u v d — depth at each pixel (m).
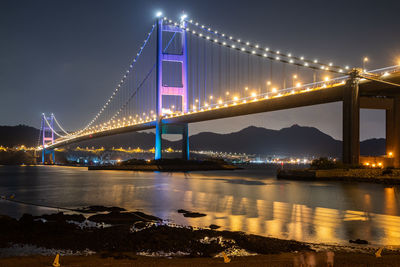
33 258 12.62
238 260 12.28
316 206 25.34
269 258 12.55
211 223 19.11
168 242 14.42
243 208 24.42
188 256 12.93
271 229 17.69
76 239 15.23
